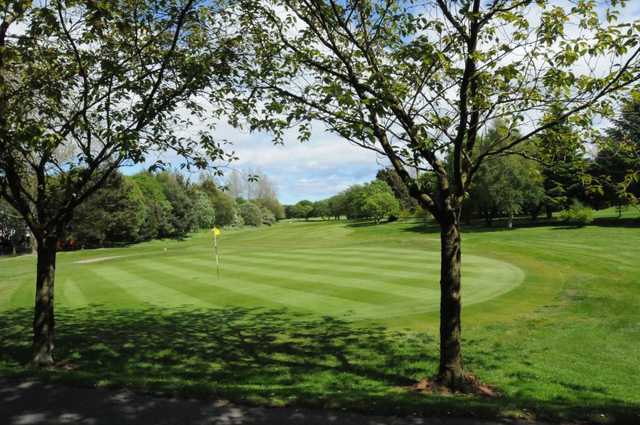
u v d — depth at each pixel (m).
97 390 5.89
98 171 10.32
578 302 13.28
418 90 7.07
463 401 5.63
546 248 25.25
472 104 6.84
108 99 8.09
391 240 39.34
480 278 17.19
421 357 9.10
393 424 4.85
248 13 7.94
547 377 7.87
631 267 18.91
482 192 49.06
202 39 8.40
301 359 9.18
